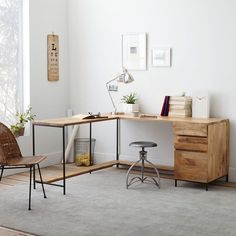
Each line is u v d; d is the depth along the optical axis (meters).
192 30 7.93
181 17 8.00
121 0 8.48
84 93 8.95
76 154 8.78
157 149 8.34
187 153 7.34
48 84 8.72
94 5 8.73
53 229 5.88
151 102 8.34
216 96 7.81
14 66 8.34
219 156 7.50
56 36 8.80
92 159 8.89
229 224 6.03
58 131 8.95
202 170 7.25
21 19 8.38
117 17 8.53
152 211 6.41
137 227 5.94
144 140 8.45
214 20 7.76
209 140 7.23
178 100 7.89
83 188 7.32
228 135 7.71
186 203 6.71
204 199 6.88
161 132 8.29
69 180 7.72
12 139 6.90
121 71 8.57
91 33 8.80
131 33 8.42
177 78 8.09
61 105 8.96
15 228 5.91
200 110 7.77
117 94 8.63
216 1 7.72
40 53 8.55
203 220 6.14
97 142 8.89
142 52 8.34
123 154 8.66
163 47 8.16
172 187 7.41
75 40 8.95
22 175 8.08
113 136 8.74
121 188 7.34
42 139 8.67
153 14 8.21
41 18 8.54
